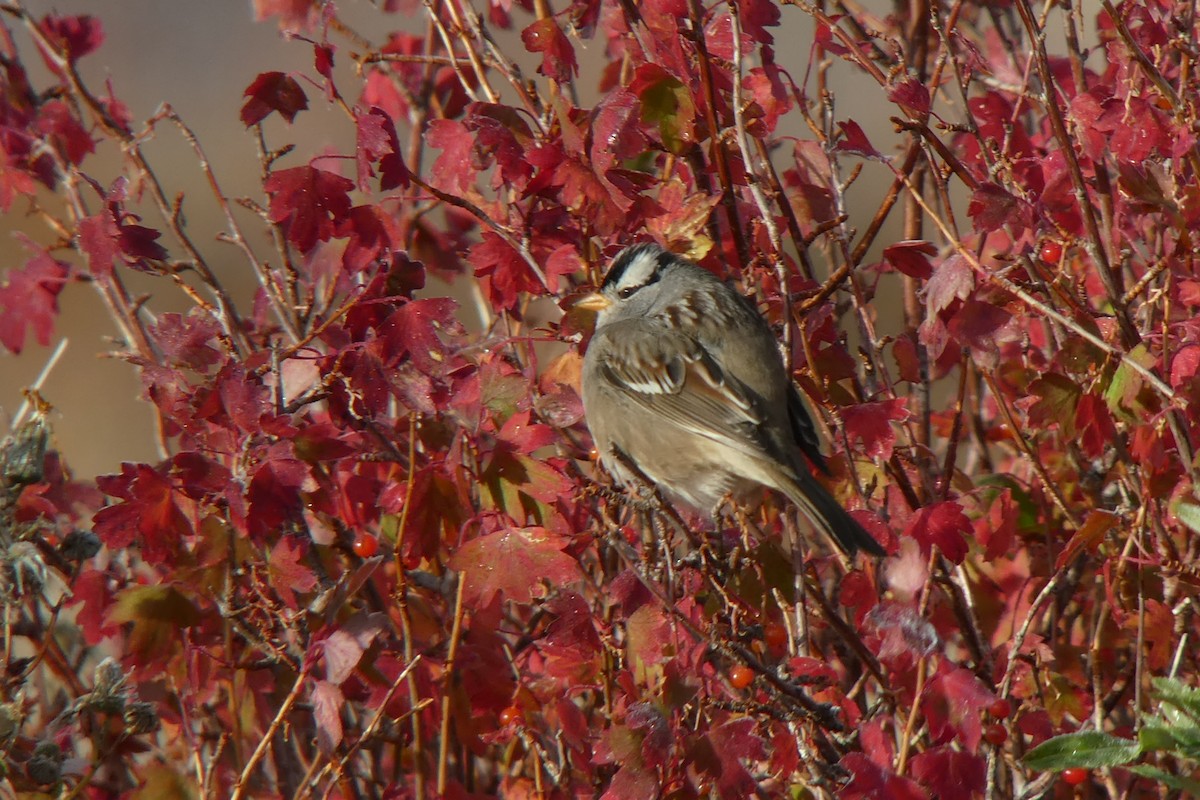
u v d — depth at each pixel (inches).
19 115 381.1
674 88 317.7
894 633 269.6
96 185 327.3
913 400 399.5
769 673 274.4
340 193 316.8
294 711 331.0
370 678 311.4
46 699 375.6
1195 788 260.8
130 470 296.5
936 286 309.3
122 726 333.7
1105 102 319.3
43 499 334.6
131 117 406.0
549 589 361.7
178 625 304.0
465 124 330.3
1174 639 332.2
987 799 275.9
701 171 361.1
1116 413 314.7
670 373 356.8
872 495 346.6
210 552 303.9
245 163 946.1
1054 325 349.4
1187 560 332.5
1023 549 370.3
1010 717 318.7
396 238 319.6
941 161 370.9
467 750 341.7
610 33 385.4
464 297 624.4
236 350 325.7
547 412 335.3
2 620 345.7
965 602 346.3
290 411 305.4
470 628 314.5
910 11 434.0
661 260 370.9
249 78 1041.5
